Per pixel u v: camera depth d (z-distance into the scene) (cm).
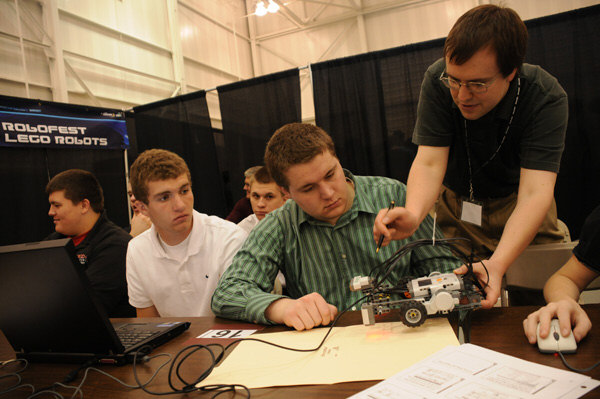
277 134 110
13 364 97
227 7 733
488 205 158
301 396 63
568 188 323
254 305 101
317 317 92
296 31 755
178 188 149
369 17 710
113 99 513
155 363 84
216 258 163
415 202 120
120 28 529
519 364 63
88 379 81
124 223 455
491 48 95
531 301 151
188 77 636
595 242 91
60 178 203
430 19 676
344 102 403
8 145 355
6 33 395
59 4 453
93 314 83
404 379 62
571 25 322
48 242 81
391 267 94
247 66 777
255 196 243
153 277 163
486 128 130
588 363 62
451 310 84
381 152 396
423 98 134
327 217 112
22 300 88
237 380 71
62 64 443
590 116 318
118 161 452
